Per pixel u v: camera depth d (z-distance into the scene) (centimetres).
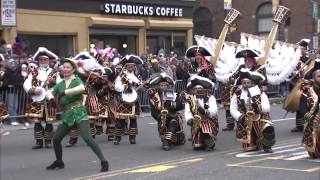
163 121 1541
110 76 1705
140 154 1488
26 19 3027
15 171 1291
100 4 3422
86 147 1617
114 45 3572
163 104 1548
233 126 1928
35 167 1334
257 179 1122
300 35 5141
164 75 1551
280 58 1969
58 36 3244
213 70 1831
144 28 3716
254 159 1350
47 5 3139
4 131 1969
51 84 1568
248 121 1435
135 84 1673
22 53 2511
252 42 2067
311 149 1316
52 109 1598
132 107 1653
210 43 2072
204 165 1291
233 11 1995
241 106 1446
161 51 3347
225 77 1917
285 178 1125
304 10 5112
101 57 2164
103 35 3488
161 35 3869
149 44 3788
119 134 1667
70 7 3259
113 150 1562
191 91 1514
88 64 1658
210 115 1494
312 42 4088
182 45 4022
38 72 1583
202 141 1516
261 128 1435
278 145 1570
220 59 1942
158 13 3794
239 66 1817
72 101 1240
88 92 1672
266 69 1905
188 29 4047
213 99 1506
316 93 1293
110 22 3444
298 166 1247
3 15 2631
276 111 2559
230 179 1129
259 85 1460
